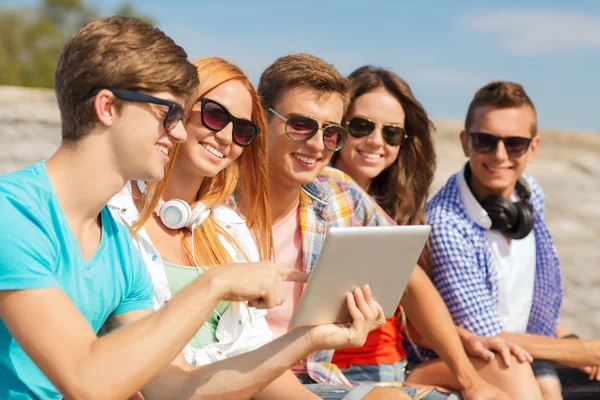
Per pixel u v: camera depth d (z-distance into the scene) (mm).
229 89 2340
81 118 1679
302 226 2891
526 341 3182
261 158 2555
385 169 3559
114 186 1742
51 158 1745
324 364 2787
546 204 8234
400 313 3217
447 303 3299
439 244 3301
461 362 2990
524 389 2979
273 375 1970
